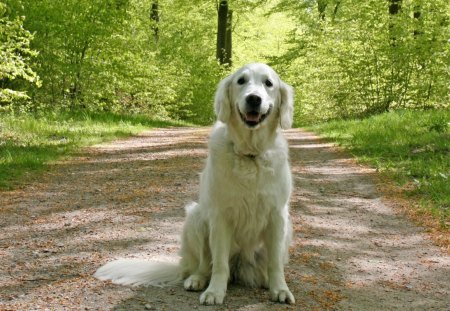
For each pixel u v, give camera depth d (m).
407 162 4.85
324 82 11.88
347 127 8.05
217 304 2.26
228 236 2.37
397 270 2.67
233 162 2.31
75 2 9.12
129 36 10.41
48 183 4.18
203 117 15.27
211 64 15.05
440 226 3.22
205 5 15.78
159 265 2.48
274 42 20.00
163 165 5.08
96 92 9.91
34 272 2.54
